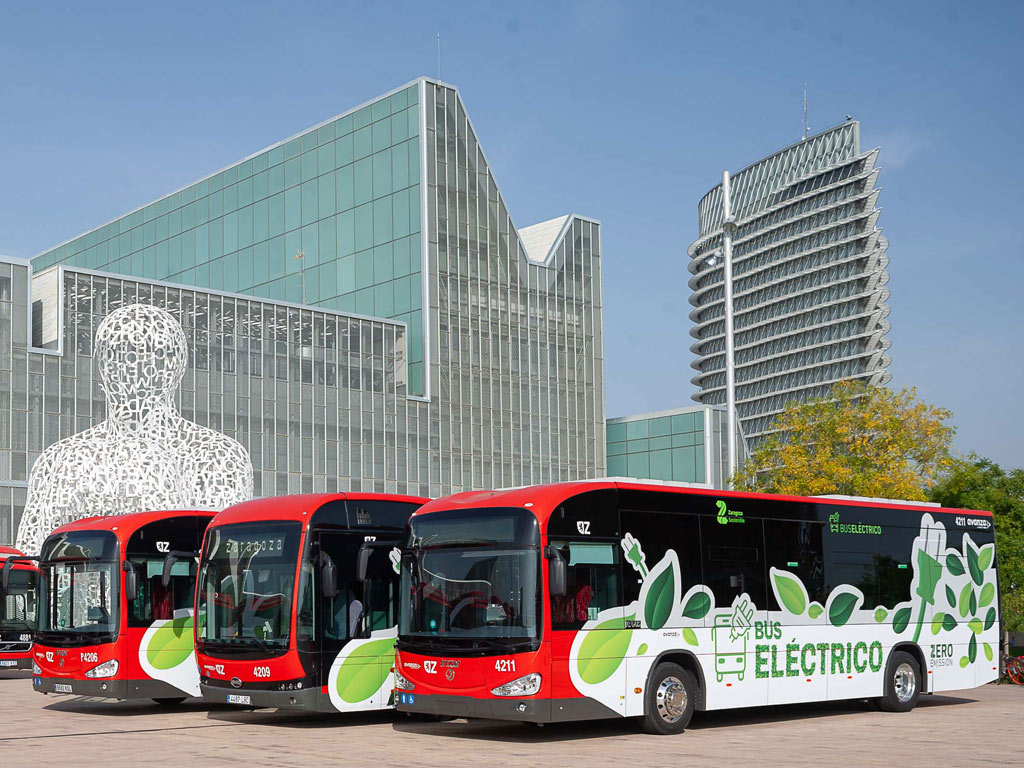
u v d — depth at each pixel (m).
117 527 20.28
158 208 83.75
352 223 72.50
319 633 17.55
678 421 75.56
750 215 161.88
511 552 15.90
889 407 36.22
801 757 14.48
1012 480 34.81
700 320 173.38
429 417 68.88
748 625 18.22
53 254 92.12
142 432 29.58
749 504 18.66
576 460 75.44
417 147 69.62
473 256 71.62
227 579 18.27
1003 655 28.30
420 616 16.50
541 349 74.69
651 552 17.12
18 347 54.91
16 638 28.88
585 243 78.31
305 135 75.56
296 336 64.62
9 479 53.84
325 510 18.00
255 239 77.25
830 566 19.62
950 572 21.67
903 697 20.48
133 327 29.66
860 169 148.00
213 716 19.94
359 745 15.69
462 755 14.57
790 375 155.88
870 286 147.75
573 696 15.79
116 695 19.53
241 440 61.62
